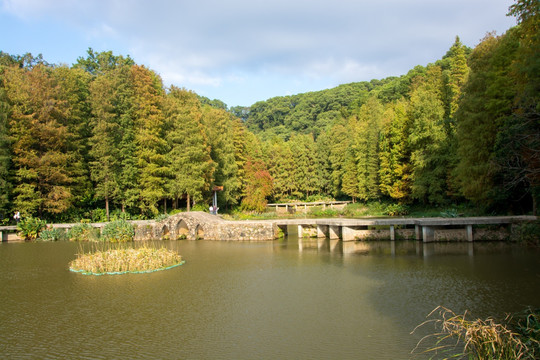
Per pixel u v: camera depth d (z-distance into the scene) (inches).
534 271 639.8
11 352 371.9
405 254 842.2
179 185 1541.6
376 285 585.9
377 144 2095.2
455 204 1469.0
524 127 696.4
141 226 1176.8
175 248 999.6
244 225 1154.7
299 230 1189.7
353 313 462.6
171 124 1647.4
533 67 609.3
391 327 414.6
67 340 398.6
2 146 1212.5
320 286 589.9
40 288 606.9
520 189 1040.8
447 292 534.0
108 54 2202.3
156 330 422.3
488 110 1031.6
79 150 1425.9
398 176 1790.1
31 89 1293.1
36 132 1274.6
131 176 1473.9
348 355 350.0
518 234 935.7
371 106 2982.3
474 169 1059.9
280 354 356.2
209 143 1801.2
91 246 1042.7
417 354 347.9
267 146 3058.6
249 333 408.8
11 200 1282.0
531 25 663.8
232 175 2043.6
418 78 3024.1
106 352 368.2
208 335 405.7
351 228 1141.7
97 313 482.6
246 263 784.3
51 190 1314.0
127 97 1512.1
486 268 674.8
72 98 1421.0
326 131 3627.0
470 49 3179.1
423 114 1521.9
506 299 493.4
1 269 754.2
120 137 1491.1
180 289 589.3
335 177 2684.5
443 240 999.6
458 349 354.9
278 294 552.7
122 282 639.1
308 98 5536.4
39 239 1187.9
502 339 311.6
